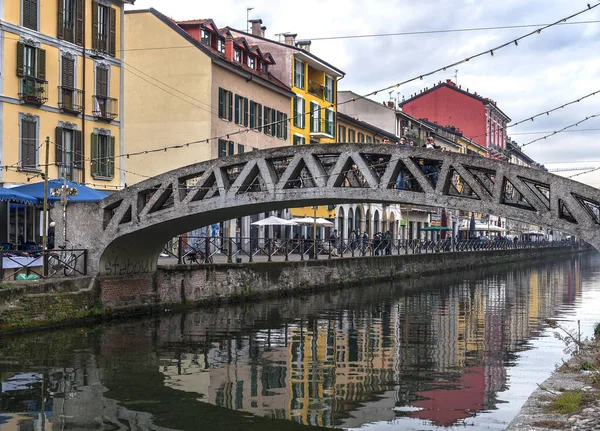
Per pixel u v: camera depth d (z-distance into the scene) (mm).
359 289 43156
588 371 14828
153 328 24953
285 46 60781
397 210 79688
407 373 18469
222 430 13305
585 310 33156
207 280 31328
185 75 47219
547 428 10727
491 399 15648
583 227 19734
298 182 25547
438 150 21672
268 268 35438
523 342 23516
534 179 20344
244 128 52531
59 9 36562
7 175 33750
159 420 13977
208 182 26141
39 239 35438
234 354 20875
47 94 35938
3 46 33500
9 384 16609
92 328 24359
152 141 47594
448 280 53031
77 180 37688
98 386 16625
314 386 16922
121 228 25953
